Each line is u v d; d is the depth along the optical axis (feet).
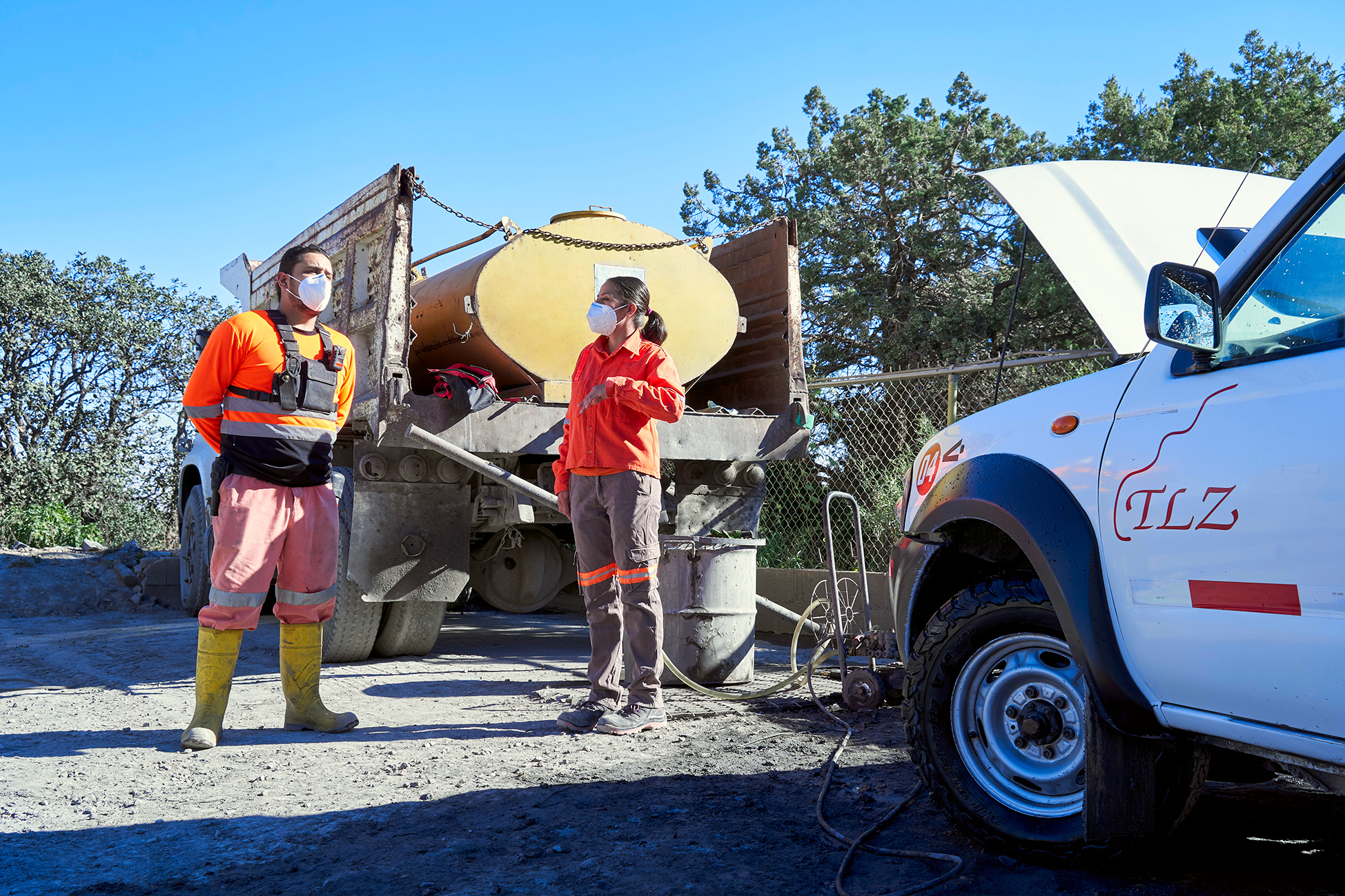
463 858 8.89
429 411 17.40
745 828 9.75
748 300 22.56
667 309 20.49
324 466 14.20
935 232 77.00
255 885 8.25
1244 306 7.65
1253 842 9.20
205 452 31.12
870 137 78.07
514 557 28.63
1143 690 7.75
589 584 14.60
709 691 16.67
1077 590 8.02
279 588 14.26
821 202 81.61
